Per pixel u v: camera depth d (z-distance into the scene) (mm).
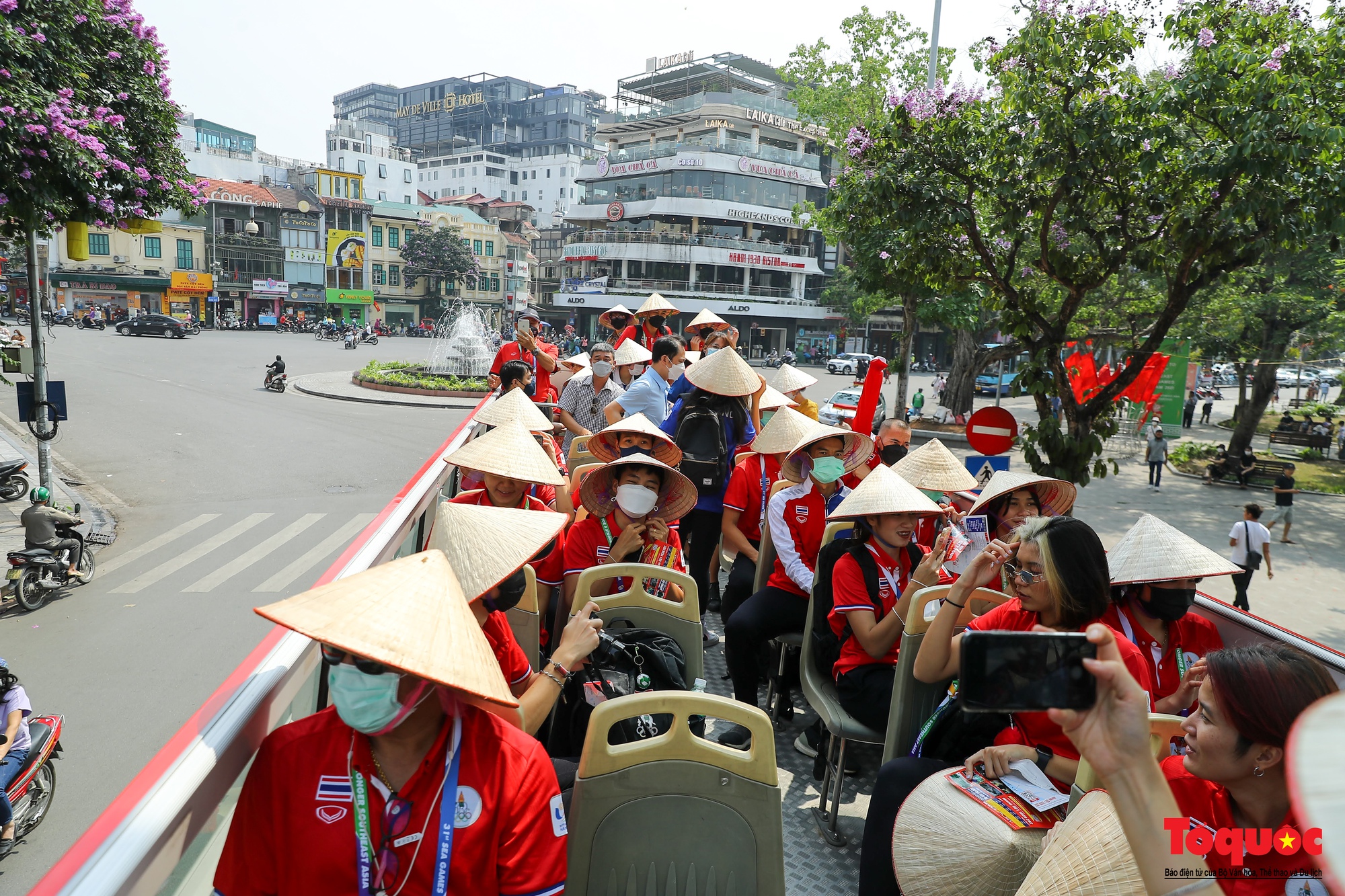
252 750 1504
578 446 5906
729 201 58062
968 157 6582
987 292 7895
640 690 2732
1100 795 1609
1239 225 5832
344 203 69875
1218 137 5840
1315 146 5176
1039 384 6746
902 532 3240
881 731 3113
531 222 94312
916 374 60156
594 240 62812
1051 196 6434
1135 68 6070
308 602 1411
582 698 2650
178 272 61406
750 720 1938
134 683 7016
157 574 9977
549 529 2342
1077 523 2363
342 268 70812
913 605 2885
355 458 17266
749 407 6184
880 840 2477
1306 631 9492
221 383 28453
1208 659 1523
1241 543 10102
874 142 6980
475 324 33312
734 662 3949
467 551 2234
